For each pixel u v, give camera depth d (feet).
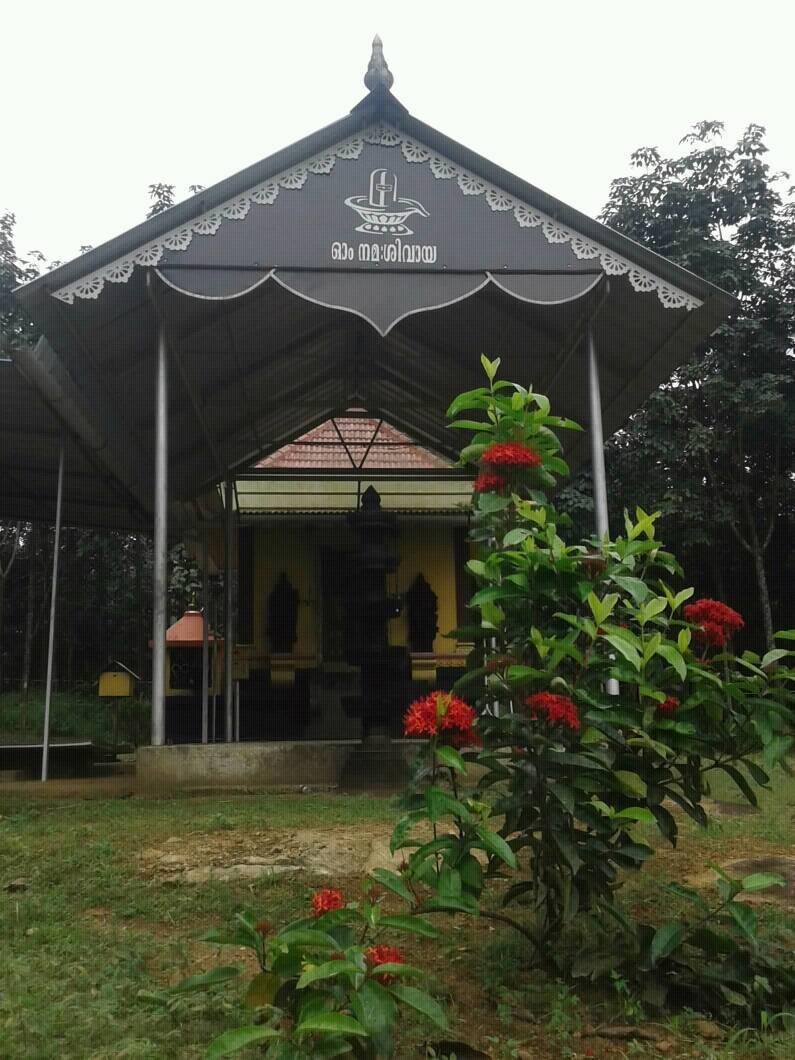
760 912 13.24
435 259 26.14
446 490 46.55
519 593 10.27
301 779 26.07
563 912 10.08
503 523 11.00
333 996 7.09
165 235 25.41
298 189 26.08
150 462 39.37
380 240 26.08
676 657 9.41
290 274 25.68
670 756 10.29
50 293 24.81
